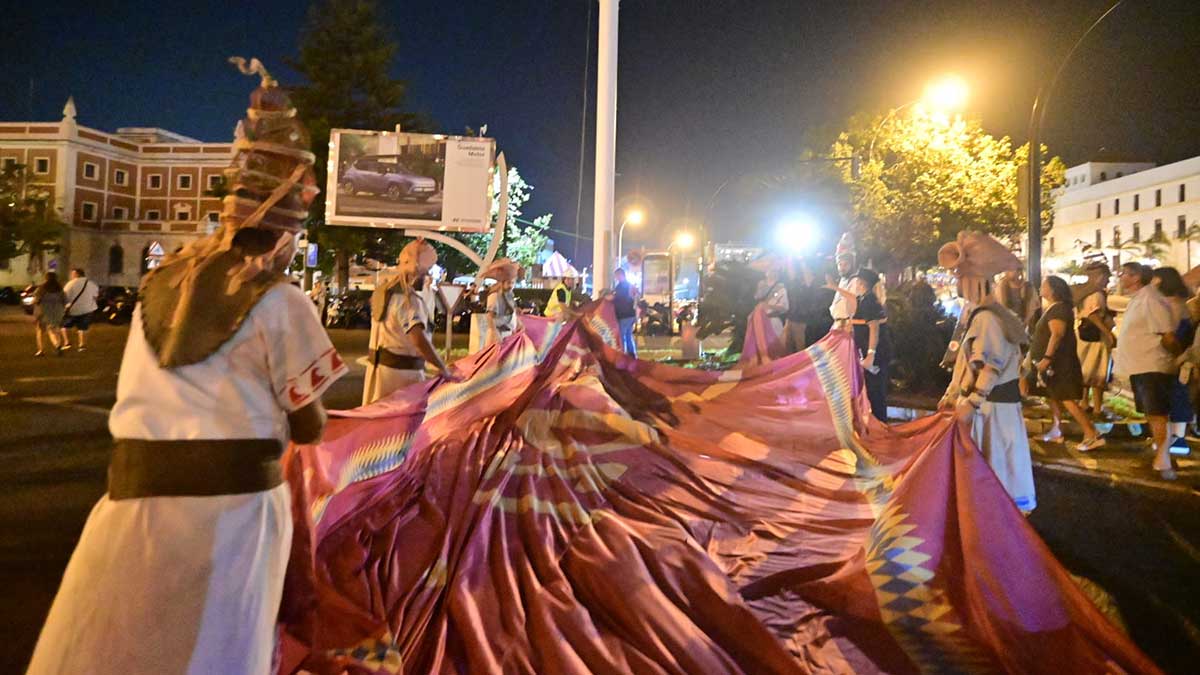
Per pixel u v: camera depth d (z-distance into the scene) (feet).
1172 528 22.67
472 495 17.48
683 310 100.89
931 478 15.20
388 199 43.24
